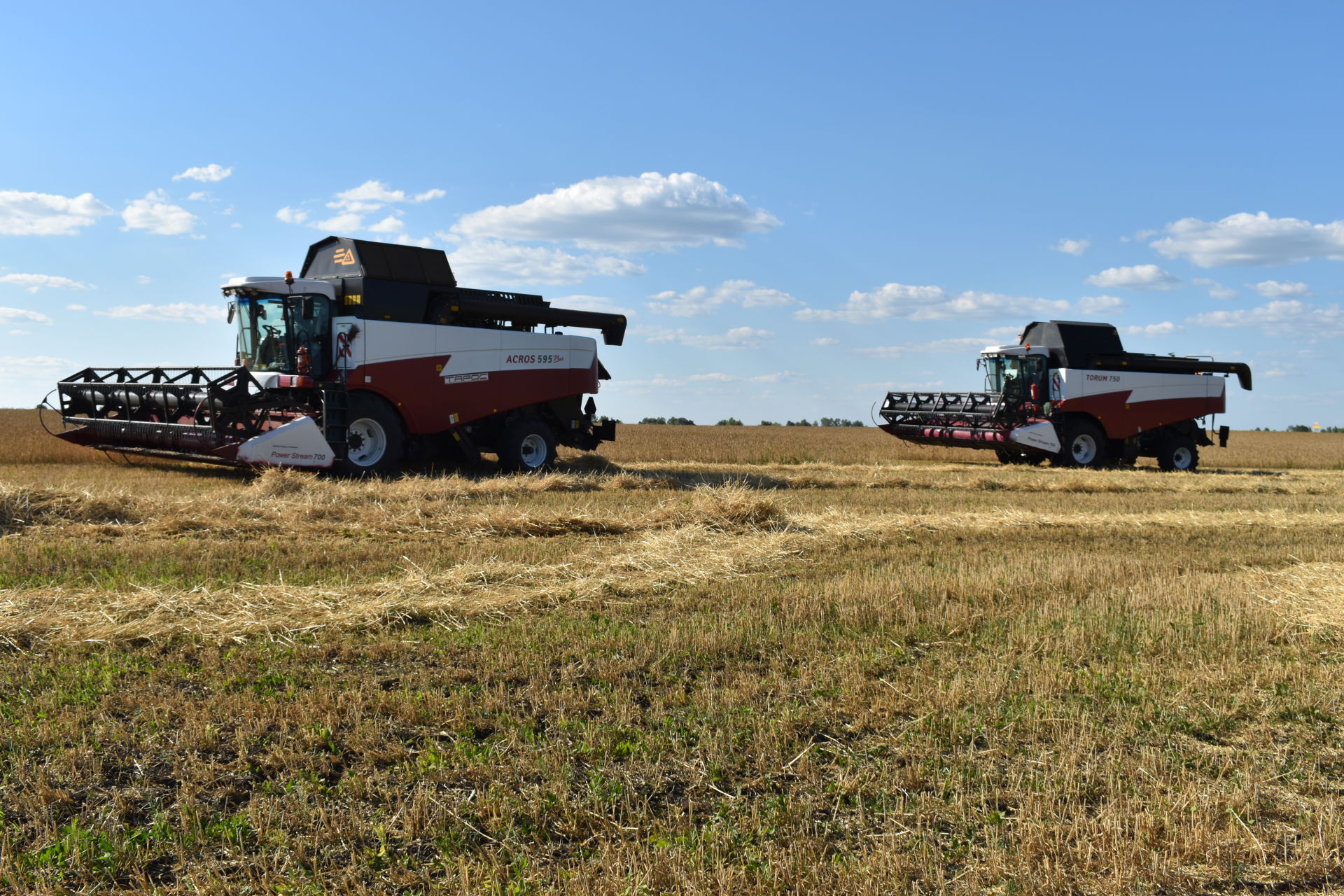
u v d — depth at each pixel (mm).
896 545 11250
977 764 4520
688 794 4180
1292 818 4098
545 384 18938
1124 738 4887
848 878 3469
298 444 14992
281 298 16188
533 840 3787
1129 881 3500
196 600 7031
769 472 21156
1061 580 8711
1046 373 24953
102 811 3926
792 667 5961
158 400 15648
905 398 26797
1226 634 6859
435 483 14453
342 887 3416
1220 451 41000
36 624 6340
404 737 4715
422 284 17547
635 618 7145
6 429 27969
